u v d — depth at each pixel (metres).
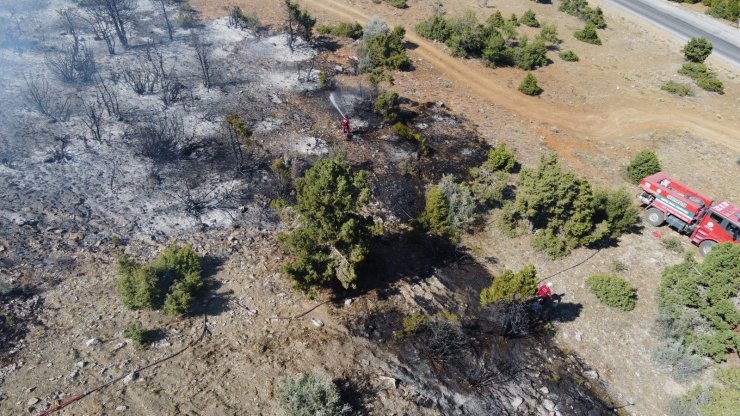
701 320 18.83
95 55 32.09
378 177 25.45
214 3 40.94
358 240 18.50
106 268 18.77
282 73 32.66
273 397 15.43
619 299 20.28
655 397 17.66
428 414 15.93
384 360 17.25
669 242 23.30
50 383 14.96
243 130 24.66
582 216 21.89
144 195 22.17
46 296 17.42
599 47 42.28
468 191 23.30
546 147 29.55
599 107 34.12
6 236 19.14
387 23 41.25
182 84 30.05
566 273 21.81
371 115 29.88
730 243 18.80
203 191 22.83
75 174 22.67
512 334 19.06
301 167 24.84
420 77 34.97
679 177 27.75
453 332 18.61
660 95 35.88
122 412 14.50
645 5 52.25
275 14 40.25
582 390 17.66
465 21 38.41
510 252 22.69
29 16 35.72
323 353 17.00
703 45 39.50
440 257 21.97
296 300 18.70
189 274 18.12
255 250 20.45
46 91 27.16
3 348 15.68
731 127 32.88
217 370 15.97
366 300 19.22
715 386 17.52
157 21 37.09
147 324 17.03
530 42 40.88
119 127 25.91
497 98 33.97
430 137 29.03
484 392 17.00
